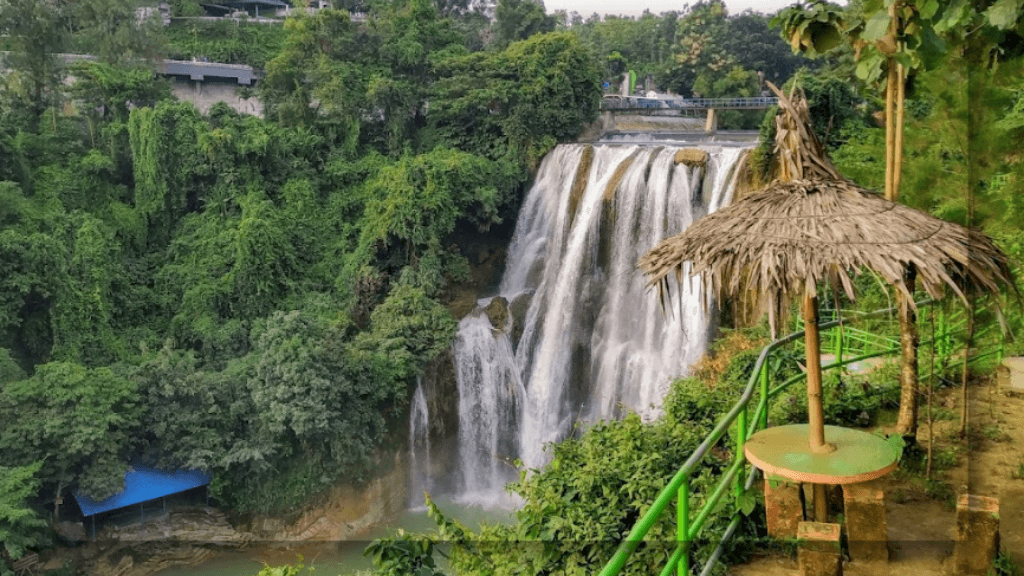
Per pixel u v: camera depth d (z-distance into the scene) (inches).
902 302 285.3
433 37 2030.0
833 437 238.4
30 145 1782.7
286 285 1653.5
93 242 1596.9
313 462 1273.4
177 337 1609.3
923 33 268.4
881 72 317.1
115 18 2062.0
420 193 1568.7
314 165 1854.1
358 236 1702.8
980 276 206.8
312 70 1883.6
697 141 1743.4
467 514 1386.6
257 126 1809.8
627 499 309.0
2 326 1423.5
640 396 1378.0
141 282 1716.3
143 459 1285.7
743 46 2347.4
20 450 1183.6
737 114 2212.1
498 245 1732.3
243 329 1578.5
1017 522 211.2
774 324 212.4
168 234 1802.4
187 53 2415.1
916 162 351.3
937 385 361.4
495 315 1581.0
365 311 1553.9
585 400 1476.4
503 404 1526.8
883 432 342.3
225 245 1692.9
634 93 2571.4
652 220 1433.3
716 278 224.1
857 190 223.1
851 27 302.7
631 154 1510.8
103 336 1526.8
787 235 215.3
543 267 1637.6
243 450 1259.8
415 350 1422.2
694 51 2357.3
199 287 1621.6
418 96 1916.8
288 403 1241.4
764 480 275.0
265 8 3125.0
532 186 1723.7
